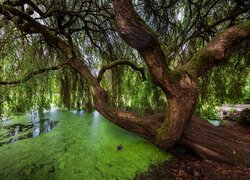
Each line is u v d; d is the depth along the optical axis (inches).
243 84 191.9
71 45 152.5
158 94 167.3
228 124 205.8
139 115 120.9
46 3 142.6
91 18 177.6
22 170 96.0
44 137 139.9
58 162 103.8
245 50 162.9
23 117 196.9
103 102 127.4
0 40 115.4
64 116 203.3
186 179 88.7
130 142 128.6
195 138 108.2
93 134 145.9
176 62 171.5
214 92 177.5
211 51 93.7
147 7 153.7
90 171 95.3
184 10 163.9
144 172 94.9
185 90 91.3
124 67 189.3
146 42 84.5
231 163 98.7
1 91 123.1
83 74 137.5
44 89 139.0
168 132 100.7
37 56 139.6
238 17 155.9
